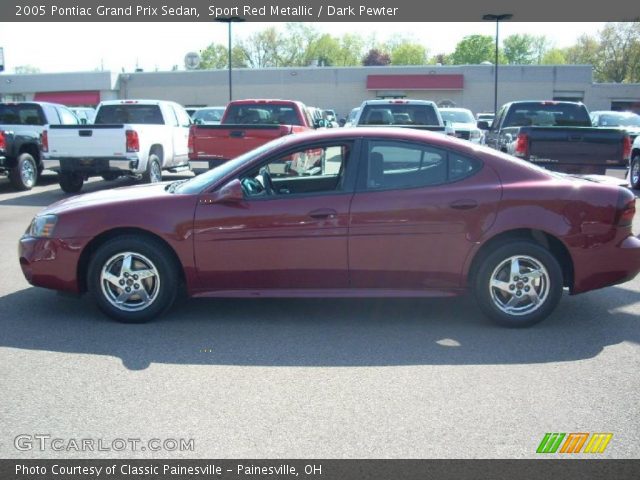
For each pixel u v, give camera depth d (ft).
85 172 44.29
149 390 14.07
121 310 18.31
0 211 39.11
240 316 19.26
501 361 15.74
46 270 18.34
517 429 12.39
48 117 53.67
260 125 40.40
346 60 268.21
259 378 14.71
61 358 15.85
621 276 18.07
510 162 18.16
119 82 165.37
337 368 15.30
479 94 157.89
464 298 21.20
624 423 12.63
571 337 17.47
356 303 20.63
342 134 18.39
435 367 15.37
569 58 259.39
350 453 11.58
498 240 17.92
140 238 18.10
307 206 17.74
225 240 17.83
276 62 251.80
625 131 33.17
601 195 17.81
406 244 17.74
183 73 163.22
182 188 18.95
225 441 11.98
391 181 17.98
